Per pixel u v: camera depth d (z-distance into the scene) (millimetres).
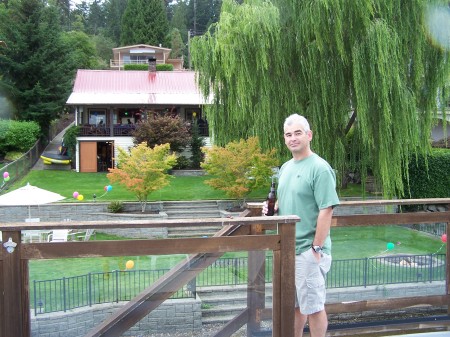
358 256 4445
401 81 14195
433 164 20719
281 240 2898
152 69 36094
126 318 3240
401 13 14469
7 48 33062
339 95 14922
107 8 80438
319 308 3334
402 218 4523
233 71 14914
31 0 33812
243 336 3299
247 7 14961
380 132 14273
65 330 3006
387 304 4414
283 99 15367
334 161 15492
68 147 31656
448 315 4477
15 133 30656
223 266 3248
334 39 14195
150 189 19672
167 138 28125
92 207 20125
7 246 2572
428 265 4477
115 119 33781
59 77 34844
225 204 21031
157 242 2758
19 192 15180
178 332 3301
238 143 19250
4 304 2586
